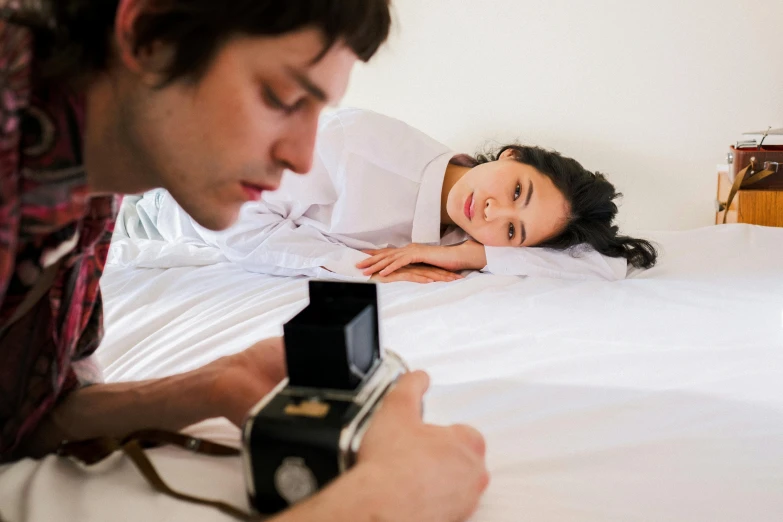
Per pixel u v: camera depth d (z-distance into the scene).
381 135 1.55
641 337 1.00
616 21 1.95
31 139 0.44
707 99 1.94
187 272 1.37
